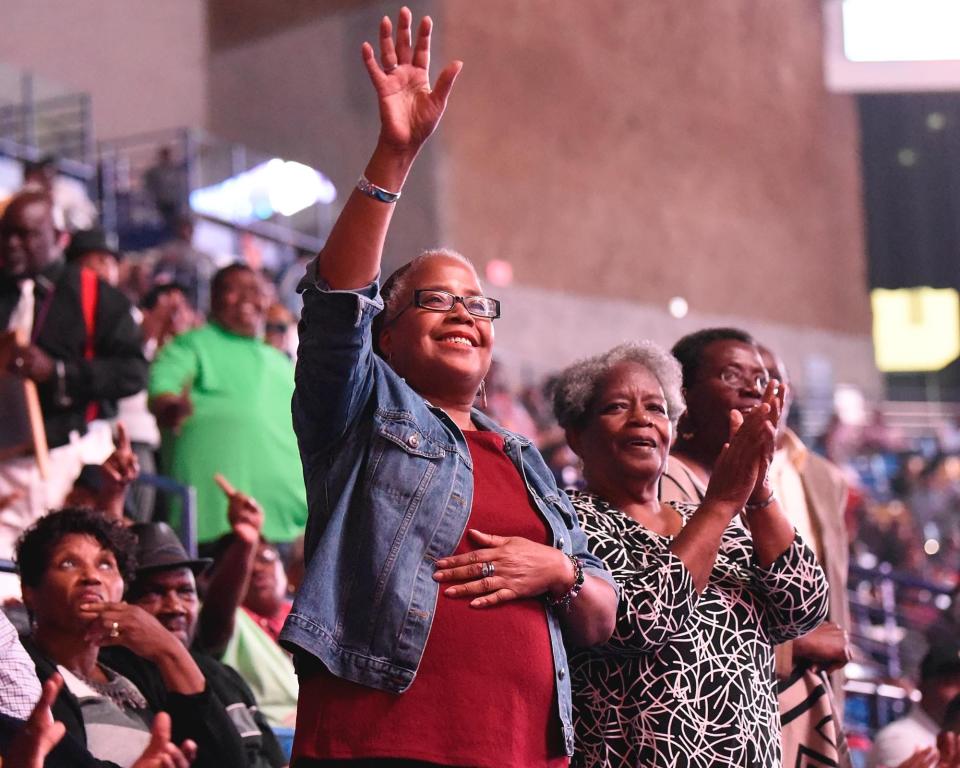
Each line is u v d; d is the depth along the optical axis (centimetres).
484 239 2719
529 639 320
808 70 3272
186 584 537
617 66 2981
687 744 368
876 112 3334
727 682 377
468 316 351
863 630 1050
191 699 448
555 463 1335
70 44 2180
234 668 588
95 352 663
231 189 1859
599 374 427
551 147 2852
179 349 766
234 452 752
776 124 3200
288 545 770
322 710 308
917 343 3272
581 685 377
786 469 542
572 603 332
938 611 1016
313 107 2481
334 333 315
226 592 591
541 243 2805
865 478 2214
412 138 317
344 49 2544
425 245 2631
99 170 1608
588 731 374
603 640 349
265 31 2433
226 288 777
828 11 3297
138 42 2270
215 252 1709
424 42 323
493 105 2781
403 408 330
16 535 626
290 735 618
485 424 362
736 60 3161
